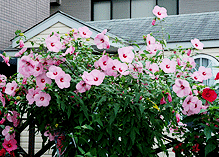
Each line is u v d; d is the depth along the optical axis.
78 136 2.37
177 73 2.54
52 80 2.42
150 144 2.45
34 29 5.89
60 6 11.00
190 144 2.54
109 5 10.50
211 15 6.94
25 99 2.59
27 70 2.32
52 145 2.93
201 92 2.46
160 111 2.37
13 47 5.86
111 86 2.34
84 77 2.19
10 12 7.21
